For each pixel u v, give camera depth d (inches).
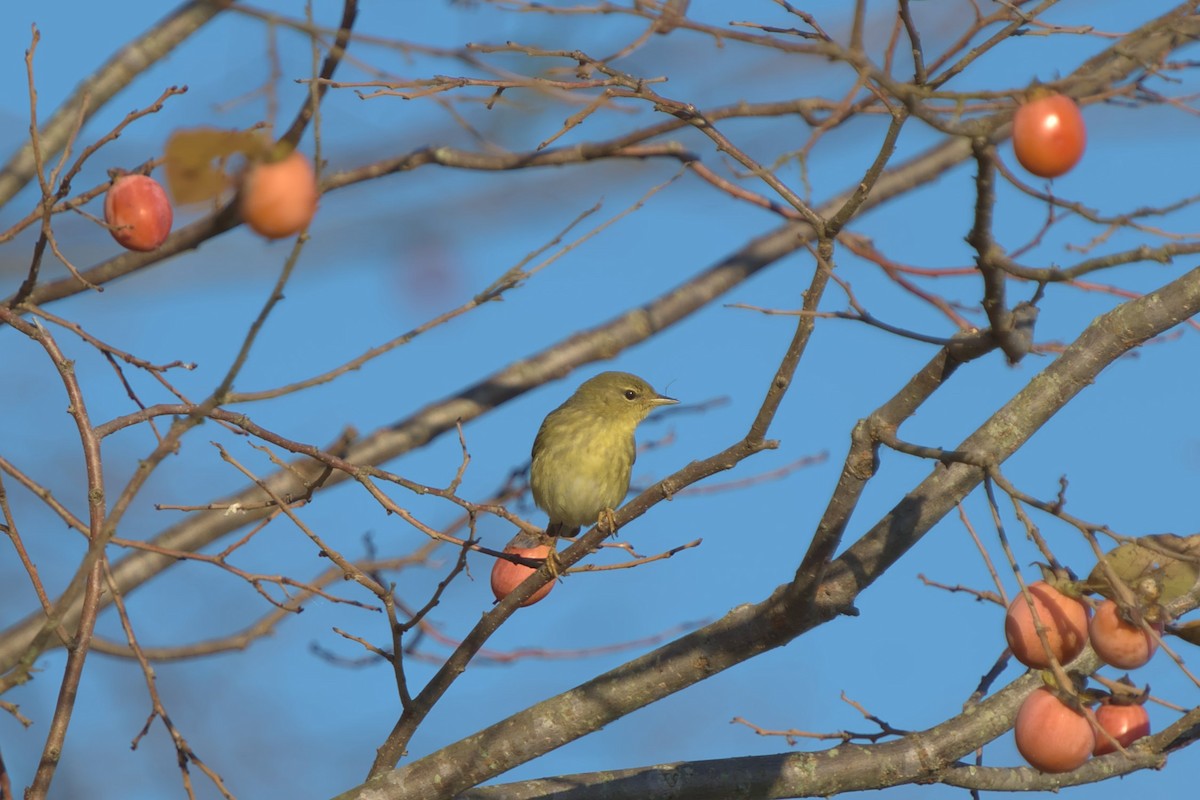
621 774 474.6
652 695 449.7
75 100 513.0
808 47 332.8
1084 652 458.6
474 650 443.2
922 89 340.5
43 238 413.4
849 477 395.9
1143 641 329.7
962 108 332.5
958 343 370.6
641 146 555.8
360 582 410.0
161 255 494.6
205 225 485.4
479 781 450.0
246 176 307.1
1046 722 337.7
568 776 475.8
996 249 345.1
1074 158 324.5
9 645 597.3
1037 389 426.0
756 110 536.1
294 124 460.8
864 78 366.0
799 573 423.5
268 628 640.4
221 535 623.5
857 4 331.6
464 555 413.4
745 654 444.1
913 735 473.4
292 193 307.7
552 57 445.7
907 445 371.2
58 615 341.1
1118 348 420.8
